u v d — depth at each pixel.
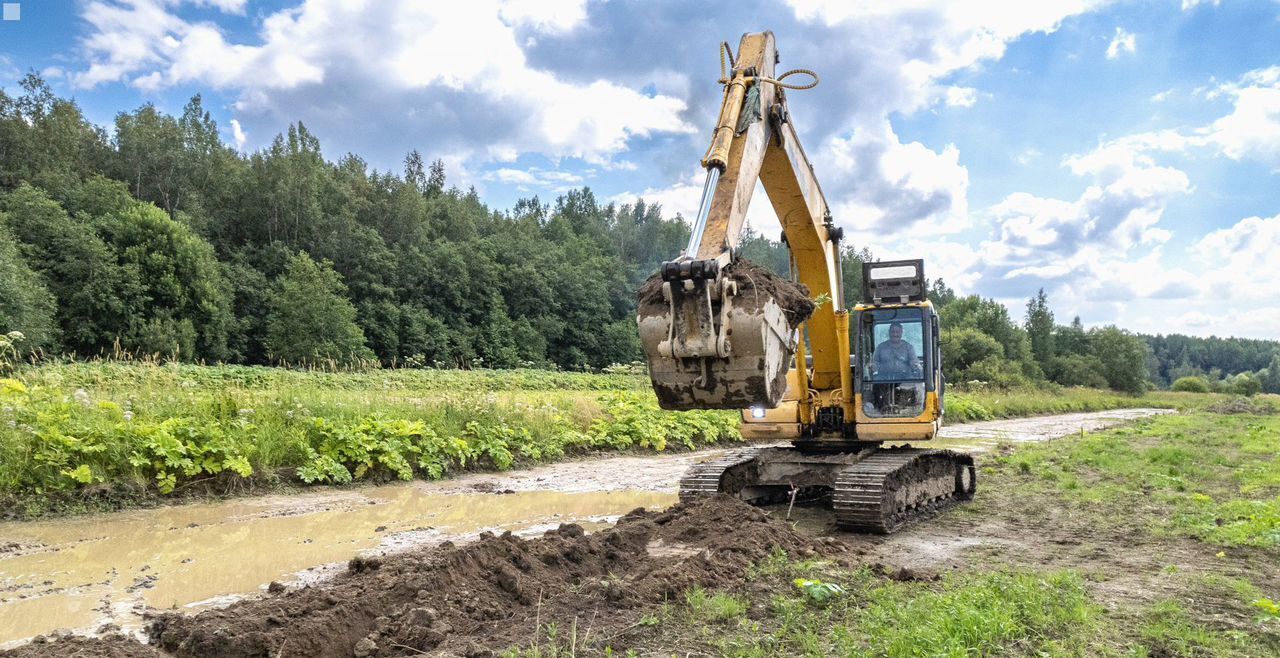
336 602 4.82
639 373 25.39
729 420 19.89
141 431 9.90
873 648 4.31
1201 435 23.00
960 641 4.30
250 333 62.47
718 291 5.62
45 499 8.85
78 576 6.44
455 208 102.75
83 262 49.16
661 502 10.46
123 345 49.16
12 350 13.64
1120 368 86.94
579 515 9.45
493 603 5.07
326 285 60.56
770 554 6.42
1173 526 8.84
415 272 77.00
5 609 5.54
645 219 170.00
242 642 4.28
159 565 6.81
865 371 10.02
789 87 7.59
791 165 8.46
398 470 11.92
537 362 77.94
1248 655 4.48
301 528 8.47
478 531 8.40
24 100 79.06
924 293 10.15
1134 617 5.23
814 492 11.21
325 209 82.62
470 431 13.98
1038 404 44.78
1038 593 5.40
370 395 15.30
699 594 5.16
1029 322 91.88
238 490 10.31
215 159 78.06
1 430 9.10
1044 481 13.03
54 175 62.34
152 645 4.59
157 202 75.00
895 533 8.62
